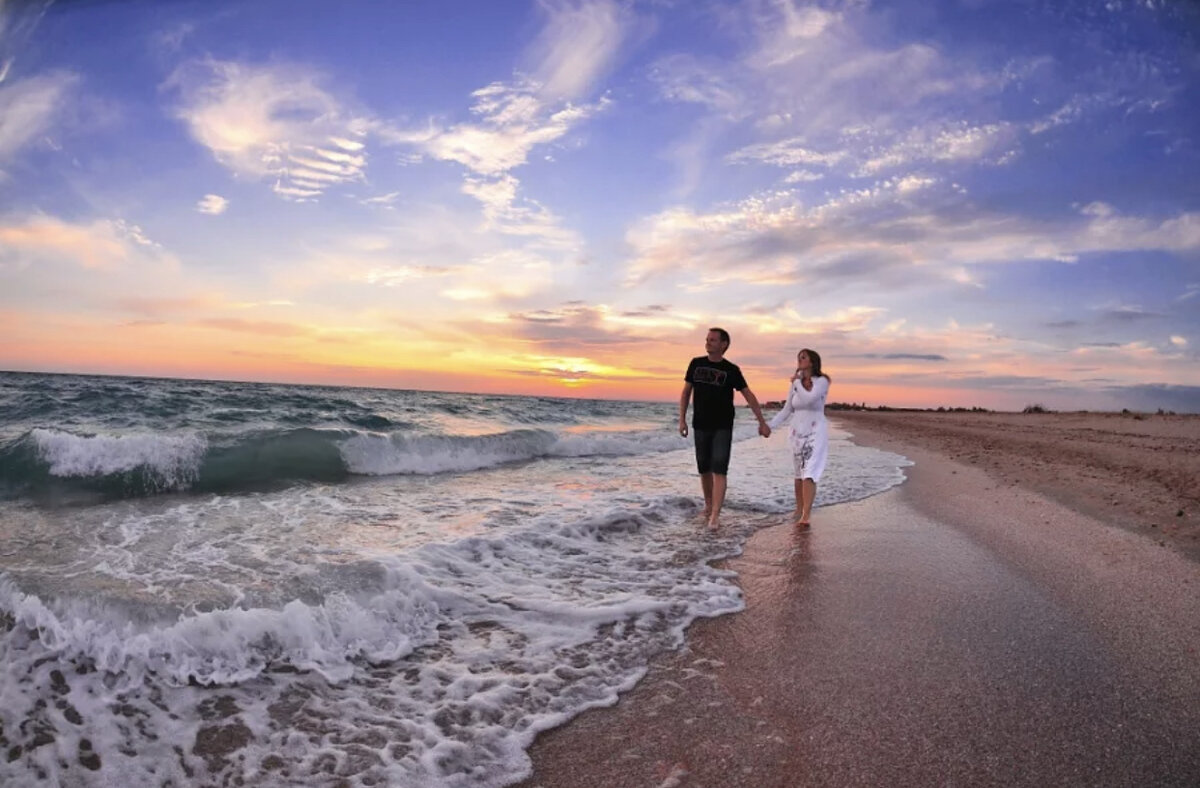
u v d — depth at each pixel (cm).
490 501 723
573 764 233
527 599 404
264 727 250
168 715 251
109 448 688
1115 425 2600
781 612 394
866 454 1445
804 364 686
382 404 2167
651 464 1206
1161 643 339
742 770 229
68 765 217
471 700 279
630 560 511
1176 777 223
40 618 300
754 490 889
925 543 569
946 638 349
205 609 327
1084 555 514
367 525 564
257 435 854
